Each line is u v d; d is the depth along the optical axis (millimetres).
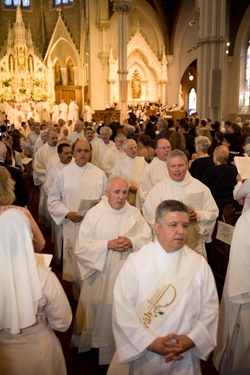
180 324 2359
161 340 2271
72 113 24469
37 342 2379
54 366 2465
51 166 6371
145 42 25969
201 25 12664
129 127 9641
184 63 26797
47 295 2410
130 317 2352
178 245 2377
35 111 24719
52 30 29125
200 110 13039
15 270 2256
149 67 26625
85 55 26641
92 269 3396
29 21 29344
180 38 26328
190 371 2426
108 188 3502
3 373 2346
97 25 24500
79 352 3654
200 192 4039
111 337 3408
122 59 20109
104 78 25156
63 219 4555
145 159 6602
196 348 2344
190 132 9297
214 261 4871
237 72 22984
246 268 2936
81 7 26359
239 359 3059
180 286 2387
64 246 4605
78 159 4641
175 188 4047
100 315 3414
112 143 8570
